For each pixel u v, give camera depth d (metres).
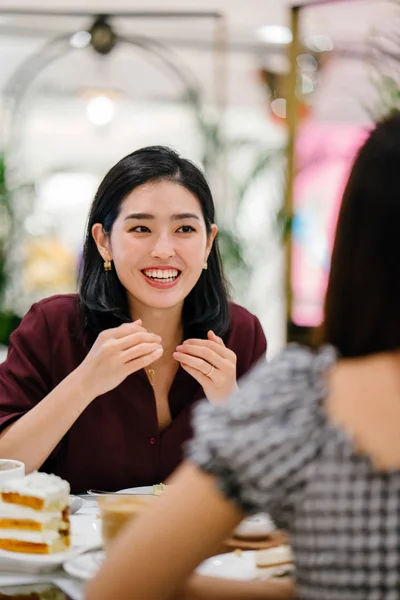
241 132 6.96
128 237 2.48
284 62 6.86
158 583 1.16
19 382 2.60
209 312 2.70
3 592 1.64
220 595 1.31
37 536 1.77
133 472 2.56
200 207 2.55
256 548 1.77
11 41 6.57
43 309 2.72
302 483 1.12
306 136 6.32
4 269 6.08
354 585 1.09
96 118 6.73
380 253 1.10
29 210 6.24
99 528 1.96
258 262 6.18
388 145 1.11
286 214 5.32
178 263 2.48
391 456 1.08
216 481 1.16
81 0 6.43
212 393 2.42
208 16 5.68
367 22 6.32
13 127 6.59
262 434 1.13
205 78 6.91
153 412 2.56
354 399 1.11
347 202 1.14
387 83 5.10
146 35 6.78
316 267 6.27
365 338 1.12
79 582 1.69
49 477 1.85
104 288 2.62
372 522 1.08
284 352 1.24
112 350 2.29
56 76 6.70
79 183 6.63
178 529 1.16
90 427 2.53
